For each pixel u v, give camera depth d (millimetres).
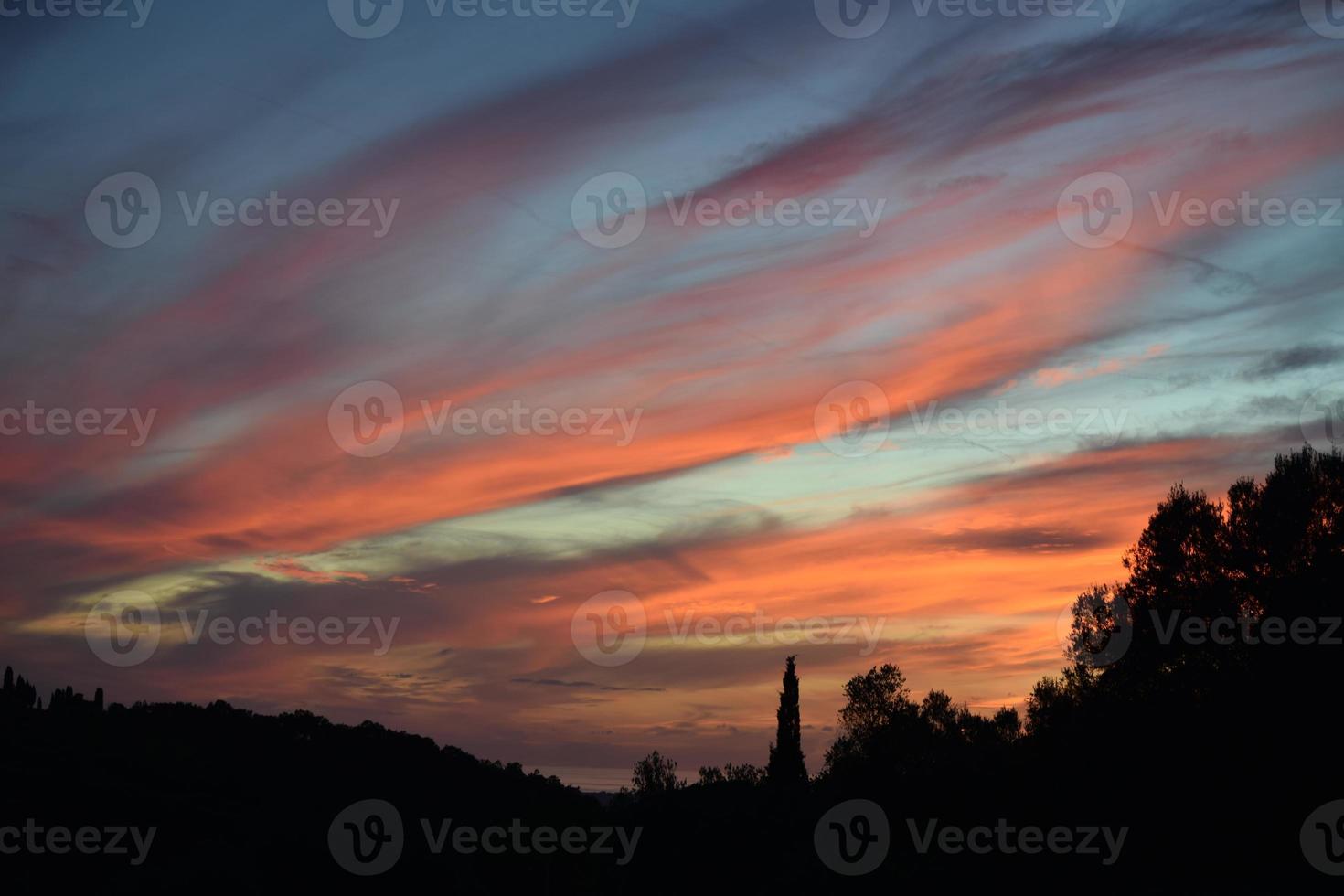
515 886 43875
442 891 42562
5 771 57969
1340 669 26594
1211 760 27859
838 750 58125
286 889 42562
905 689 60750
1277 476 30906
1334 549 28422
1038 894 28125
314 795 56719
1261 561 30234
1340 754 25828
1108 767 30484
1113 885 26719
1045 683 37531
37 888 41219
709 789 51719
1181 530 32688
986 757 38594
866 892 32281
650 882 42906
